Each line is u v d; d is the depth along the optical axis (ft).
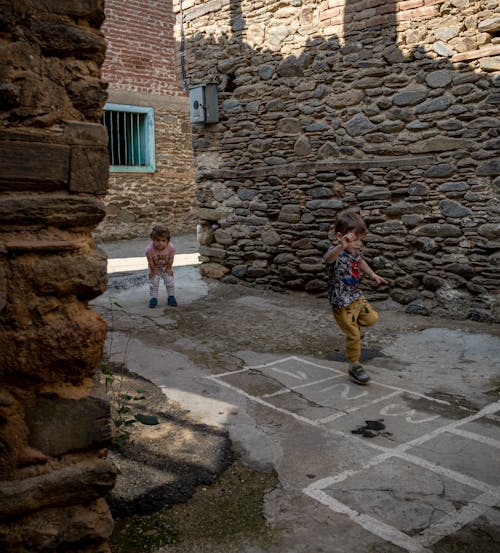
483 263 18.69
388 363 15.12
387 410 11.97
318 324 19.01
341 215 13.64
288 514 8.13
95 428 6.14
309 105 22.02
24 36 5.68
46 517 5.96
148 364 14.84
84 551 6.15
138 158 44.04
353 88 20.79
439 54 18.76
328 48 21.16
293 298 22.95
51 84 5.86
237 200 24.79
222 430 10.90
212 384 13.48
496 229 18.33
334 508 8.27
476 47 18.10
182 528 7.81
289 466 9.53
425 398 12.63
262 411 11.91
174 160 45.60
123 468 9.30
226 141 24.68
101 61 6.25
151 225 44.57
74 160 5.99
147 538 7.58
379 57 20.02
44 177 5.86
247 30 23.24
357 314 13.58
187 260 31.24
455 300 19.33
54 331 5.86
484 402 12.39
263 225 24.06
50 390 5.95
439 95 18.97
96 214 6.16
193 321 19.34
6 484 5.73
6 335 5.65
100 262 6.13
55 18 5.81
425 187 19.63
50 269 5.83
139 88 42.47
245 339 17.33
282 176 23.13
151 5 42.47
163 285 24.94
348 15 20.47
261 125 23.49
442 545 7.40
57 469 5.99
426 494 8.63
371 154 20.74
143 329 18.30
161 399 12.44
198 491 8.73
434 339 17.15
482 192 18.49
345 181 21.40
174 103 44.96
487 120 18.12
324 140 21.83
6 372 5.70
